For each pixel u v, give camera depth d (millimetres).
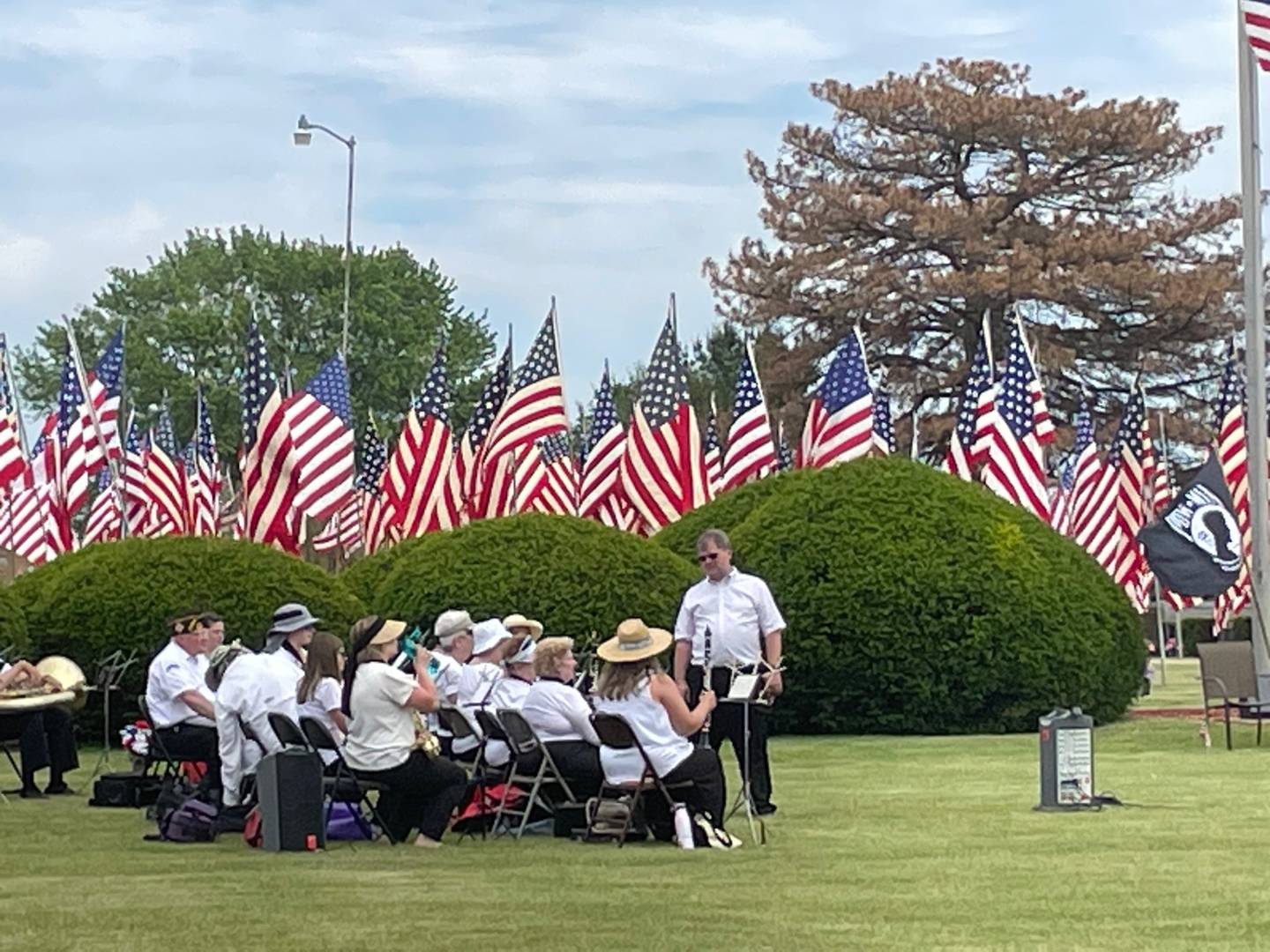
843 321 65875
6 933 10422
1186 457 65375
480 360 91688
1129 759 20234
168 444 51219
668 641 14039
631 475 31609
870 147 68000
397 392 88375
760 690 15617
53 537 36375
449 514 32000
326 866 13102
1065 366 63188
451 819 14781
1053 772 15914
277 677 14617
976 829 14672
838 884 11961
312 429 28562
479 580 24953
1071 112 65688
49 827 15781
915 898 11375
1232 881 11953
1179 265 66125
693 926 10453
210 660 16281
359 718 14031
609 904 11273
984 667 24516
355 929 10469
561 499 39656
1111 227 65625
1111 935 10094
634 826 14281
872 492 25547
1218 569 23969
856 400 31297
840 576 24750
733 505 27359
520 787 15242
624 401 87812
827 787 18109
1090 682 24828
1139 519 37656
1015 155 66750
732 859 13203
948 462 37750
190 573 24766
